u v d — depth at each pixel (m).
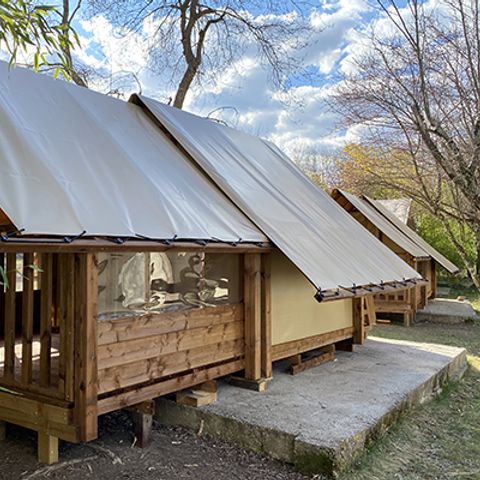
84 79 10.91
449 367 7.12
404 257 13.60
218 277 5.20
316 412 4.71
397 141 12.08
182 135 5.97
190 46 14.05
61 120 4.52
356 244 6.82
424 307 14.97
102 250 3.61
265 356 5.57
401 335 11.36
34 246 3.18
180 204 4.73
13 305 4.16
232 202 5.59
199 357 4.84
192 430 4.77
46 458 4.01
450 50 10.48
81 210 3.65
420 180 11.45
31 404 3.93
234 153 6.80
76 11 12.32
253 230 5.31
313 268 5.12
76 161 4.16
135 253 4.23
